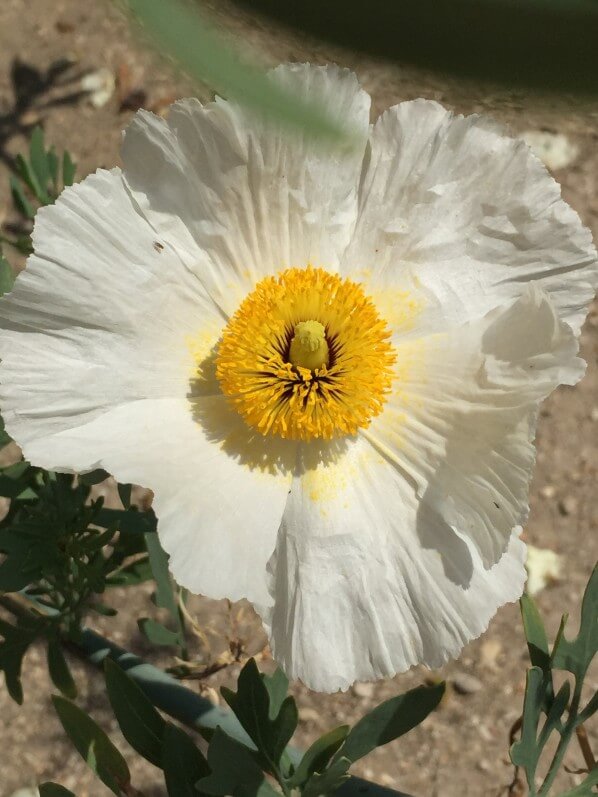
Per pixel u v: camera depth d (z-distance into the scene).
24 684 0.41
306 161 0.24
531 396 0.21
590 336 0.48
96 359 0.23
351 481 0.24
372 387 0.24
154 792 0.40
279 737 0.22
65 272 0.23
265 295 0.24
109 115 0.52
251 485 0.23
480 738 0.41
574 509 0.45
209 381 0.24
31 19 0.53
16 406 0.22
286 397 0.24
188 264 0.24
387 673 0.22
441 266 0.25
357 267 0.25
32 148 0.33
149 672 0.28
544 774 0.40
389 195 0.25
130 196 0.24
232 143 0.23
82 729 0.22
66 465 0.21
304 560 0.23
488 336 0.23
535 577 0.44
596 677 0.42
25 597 0.30
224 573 0.21
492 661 0.42
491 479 0.22
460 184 0.24
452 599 0.22
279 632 0.22
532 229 0.24
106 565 0.27
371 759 0.41
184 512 0.22
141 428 0.23
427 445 0.24
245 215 0.24
